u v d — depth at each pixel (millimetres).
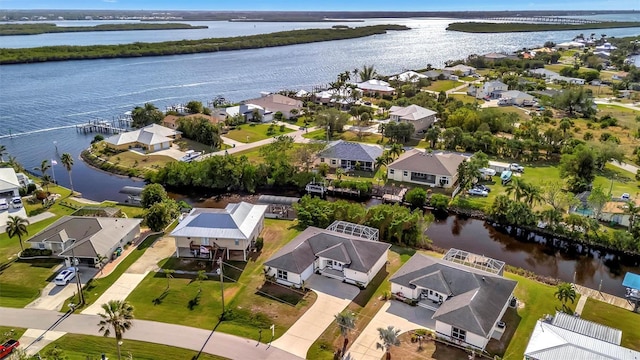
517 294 58125
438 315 49906
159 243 70812
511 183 87438
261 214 73625
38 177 105812
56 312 54688
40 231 70875
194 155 114938
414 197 87562
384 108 161500
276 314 54000
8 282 60594
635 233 72062
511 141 112188
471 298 50875
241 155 112438
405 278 56469
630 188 93188
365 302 56312
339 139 128625
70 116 161750
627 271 68375
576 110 157000
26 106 175625
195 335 50656
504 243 76562
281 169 98688
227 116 146375
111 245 66250
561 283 62156
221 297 57031
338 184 94938
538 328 46562
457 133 118812
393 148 108375
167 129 128875
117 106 176000
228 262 65125
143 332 51094
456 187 93062
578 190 89438
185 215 79062
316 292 58188
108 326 51594
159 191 82312
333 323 52406
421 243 72188
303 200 79812
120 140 122062
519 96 168750
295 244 63375
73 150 127250
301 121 150500
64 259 66312
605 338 46375
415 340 49500
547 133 114812
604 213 79000
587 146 101250
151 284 60062
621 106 165875
